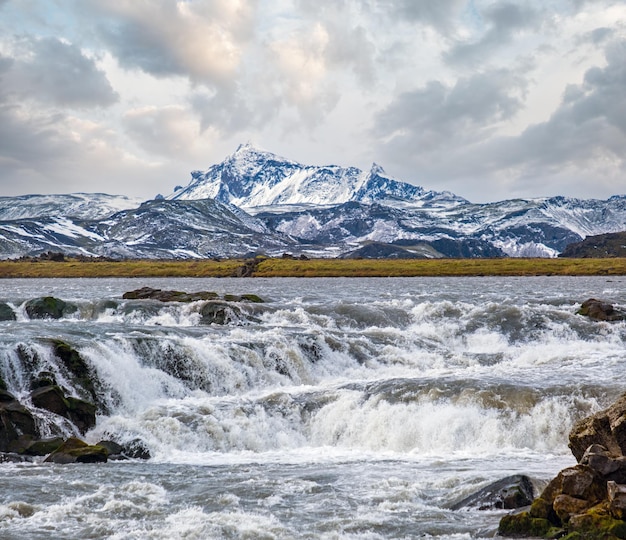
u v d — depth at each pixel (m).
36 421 39.69
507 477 28.64
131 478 32.72
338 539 24.19
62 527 25.62
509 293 146.12
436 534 24.42
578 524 22.58
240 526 25.53
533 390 44.81
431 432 42.34
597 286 184.25
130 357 52.09
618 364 57.62
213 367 54.31
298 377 58.28
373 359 63.44
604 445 28.86
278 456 39.25
